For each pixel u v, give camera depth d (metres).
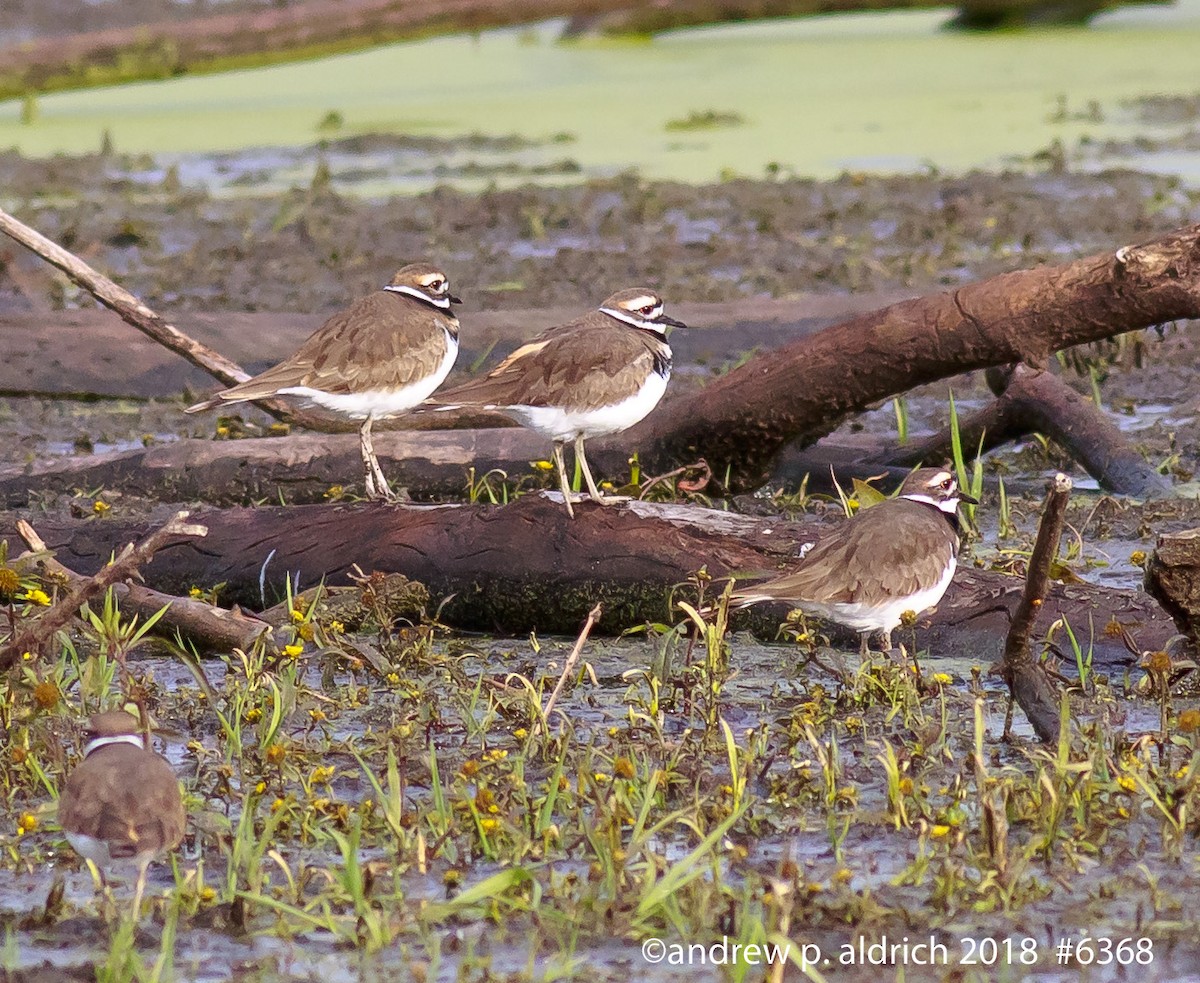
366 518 12.97
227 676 11.26
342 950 8.25
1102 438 15.45
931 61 38.31
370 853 9.23
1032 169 28.38
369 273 23.25
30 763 9.75
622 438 14.95
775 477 15.53
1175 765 9.98
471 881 8.88
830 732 10.71
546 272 23.05
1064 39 39.97
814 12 38.31
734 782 9.41
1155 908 8.47
